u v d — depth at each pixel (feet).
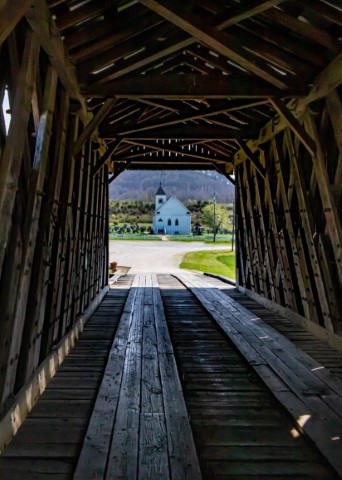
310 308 15.21
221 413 8.35
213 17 9.98
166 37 12.02
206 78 12.62
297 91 12.45
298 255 15.74
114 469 5.98
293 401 8.52
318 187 13.29
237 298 23.67
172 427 7.35
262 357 11.71
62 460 6.43
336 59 10.49
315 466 6.40
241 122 19.97
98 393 8.99
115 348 12.63
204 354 12.61
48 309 10.41
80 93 12.12
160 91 12.57
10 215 6.77
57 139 10.43
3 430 6.72
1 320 6.97
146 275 39.93
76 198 13.88
